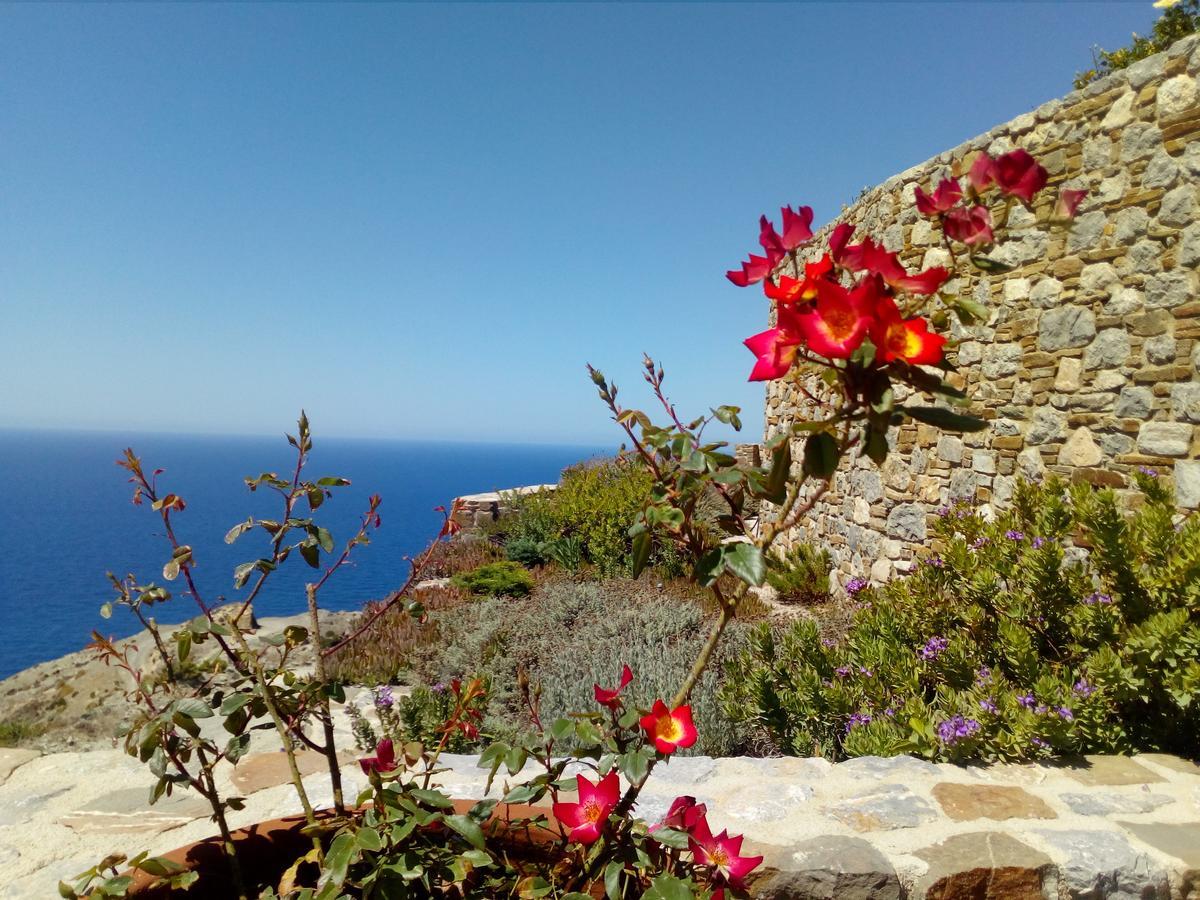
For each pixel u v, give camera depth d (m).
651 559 9.20
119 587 1.64
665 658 5.53
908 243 6.93
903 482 7.05
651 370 1.44
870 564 7.51
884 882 2.32
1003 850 2.49
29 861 2.24
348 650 6.70
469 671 6.18
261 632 6.91
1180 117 4.57
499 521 12.45
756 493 1.29
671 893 1.29
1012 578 4.30
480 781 2.79
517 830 1.73
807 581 8.24
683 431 1.40
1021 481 5.11
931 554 5.30
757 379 1.19
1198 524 3.67
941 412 1.08
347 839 1.37
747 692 4.29
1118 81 4.95
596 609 7.49
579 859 1.59
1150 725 3.53
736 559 1.25
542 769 2.93
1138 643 3.35
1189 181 4.52
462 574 9.48
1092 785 3.05
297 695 1.75
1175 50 4.61
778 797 2.86
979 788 2.99
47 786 2.82
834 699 3.96
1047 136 5.46
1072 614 3.93
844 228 1.15
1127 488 4.80
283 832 1.73
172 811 2.60
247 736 1.65
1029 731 3.29
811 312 1.12
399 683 6.22
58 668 8.45
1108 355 4.99
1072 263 5.27
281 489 1.71
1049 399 5.43
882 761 3.25
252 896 1.68
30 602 57.94
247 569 1.67
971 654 4.12
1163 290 4.64
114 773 2.96
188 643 1.62
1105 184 5.05
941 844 2.53
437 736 3.55
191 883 1.48
